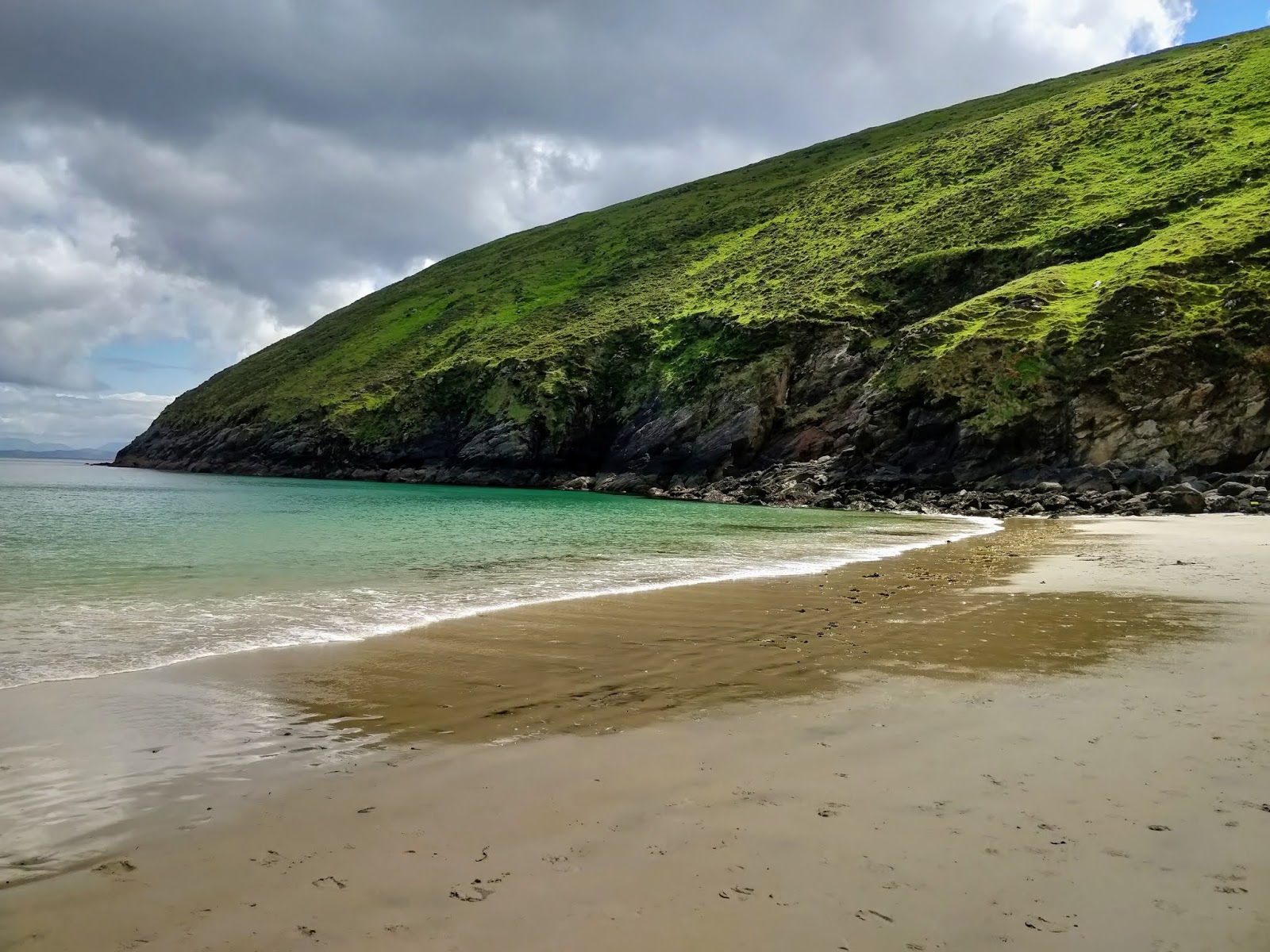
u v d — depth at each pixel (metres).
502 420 82.19
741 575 17.38
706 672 8.85
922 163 99.31
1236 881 4.02
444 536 26.67
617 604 13.51
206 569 17.20
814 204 103.94
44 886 4.13
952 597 14.03
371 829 4.82
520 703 7.67
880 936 3.60
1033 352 49.69
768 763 5.89
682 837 4.65
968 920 3.71
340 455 94.31
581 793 5.36
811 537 27.56
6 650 9.73
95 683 8.31
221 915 3.85
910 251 73.88
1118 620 11.62
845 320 67.75
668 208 130.50
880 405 54.53
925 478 50.19
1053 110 94.06
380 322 126.25
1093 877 4.09
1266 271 45.81
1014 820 4.80
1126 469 42.97
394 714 7.31
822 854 4.40
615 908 3.87
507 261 135.00
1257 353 42.03
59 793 5.38
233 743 6.45
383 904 3.94
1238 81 77.12
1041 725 6.68
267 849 4.56
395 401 94.31
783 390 66.88
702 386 70.44
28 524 28.48
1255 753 5.89
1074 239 62.38
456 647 10.20
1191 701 7.31
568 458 78.62
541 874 4.23
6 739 6.50
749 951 3.49
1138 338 45.94
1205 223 53.19
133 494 52.22
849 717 7.06
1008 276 64.69
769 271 86.31
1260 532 26.23
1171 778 5.41
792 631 11.12
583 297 106.19
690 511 44.19
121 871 4.30
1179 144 69.94
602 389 81.12
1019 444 47.84
